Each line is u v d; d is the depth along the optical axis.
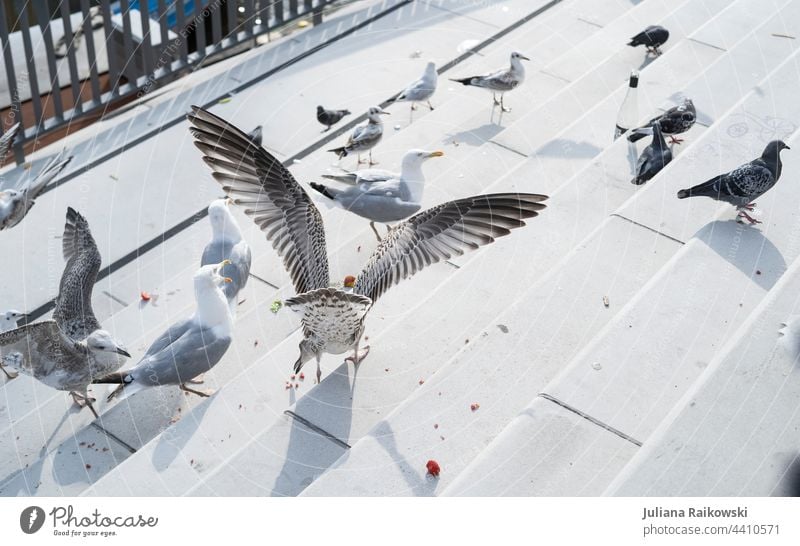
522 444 5.42
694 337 6.24
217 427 6.29
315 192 9.23
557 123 10.08
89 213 9.21
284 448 5.91
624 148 8.90
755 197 7.27
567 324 6.57
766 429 5.31
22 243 8.81
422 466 5.49
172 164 9.92
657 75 10.42
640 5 12.59
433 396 5.96
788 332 5.88
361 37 12.20
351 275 8.01
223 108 10.85
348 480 5.39
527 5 12.77
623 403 5.73
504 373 6.15
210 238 8.96
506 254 7.50
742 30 11.17
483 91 10.86
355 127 9.58
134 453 6.25
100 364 6.65
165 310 7.96
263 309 7.77
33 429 6.89
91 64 10.84
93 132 10.52
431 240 5.15
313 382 6.61
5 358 6.39
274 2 12.33
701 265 6.89
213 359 6.74
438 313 6.95
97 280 8.47
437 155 8.09
